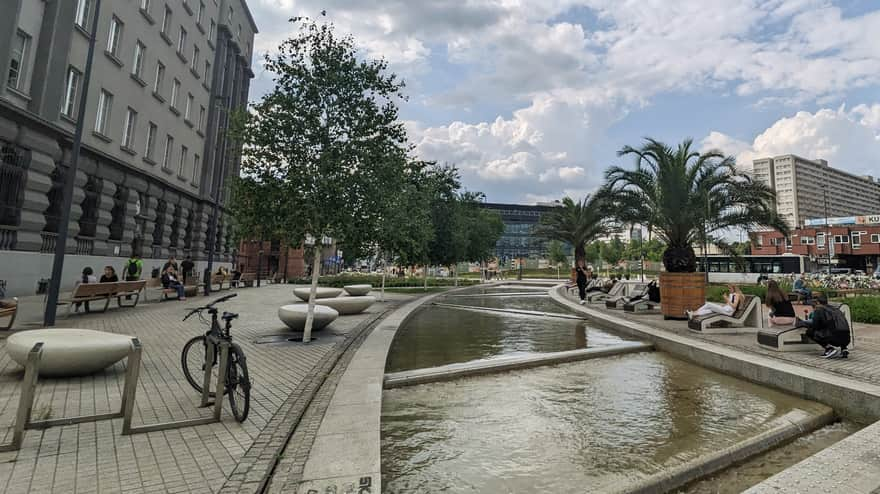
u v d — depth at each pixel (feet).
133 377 13.21
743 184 45.47
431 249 87.40
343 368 21.83
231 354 15.11
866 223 219.41
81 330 20.26
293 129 28.58
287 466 11.04
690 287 41.32
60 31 54.60
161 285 54.29
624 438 14.58
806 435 15.84
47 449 11.78
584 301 61.87
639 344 30.89
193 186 99.19
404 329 39.40
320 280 118.11
